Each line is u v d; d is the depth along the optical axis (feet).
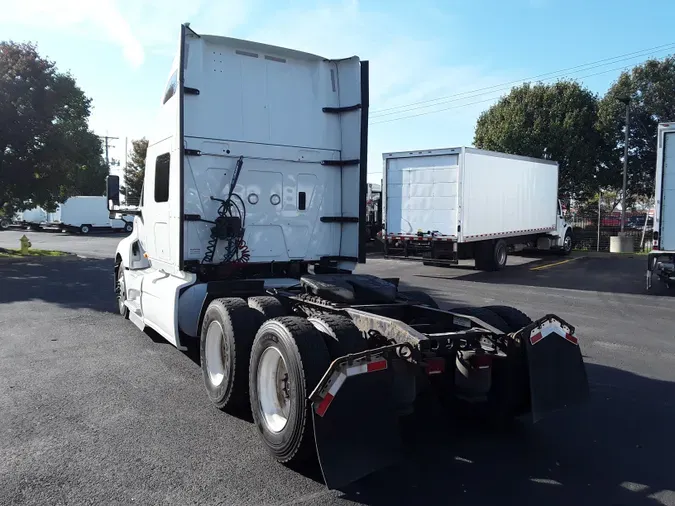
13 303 34.86
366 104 22.02
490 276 53.47
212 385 16.94
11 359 21.98
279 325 13.53
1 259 62.39
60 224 128.98
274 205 21.36
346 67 22.47
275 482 12.37
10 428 15.11
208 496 11.66
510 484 12.56
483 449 14.53
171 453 13.73
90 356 22.45
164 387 18.74
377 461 11.93
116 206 28.50
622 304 37.50
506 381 15.34
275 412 13.83
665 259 44.01
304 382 12.44
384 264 64.69
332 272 22.98
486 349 15.14
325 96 22.44
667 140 41.86
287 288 19.76
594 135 101.71
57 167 67.46
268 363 14.03
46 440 14.35
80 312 31.86
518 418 15.83
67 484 12.04
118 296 32.86
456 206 52.60
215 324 16.93
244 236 20.76
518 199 62.95
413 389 13.17
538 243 73.26
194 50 19.49
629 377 20.92
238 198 20.52
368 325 14.51
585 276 53.62
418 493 12.09
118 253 30.22
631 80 101.09
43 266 57.93
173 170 20.24
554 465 13.57
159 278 22.22
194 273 19.65
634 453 14.29
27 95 63.00
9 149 64.85
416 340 12.59
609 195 110.11
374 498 11.81
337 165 22.84
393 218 57.26
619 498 11.96
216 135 19.99
